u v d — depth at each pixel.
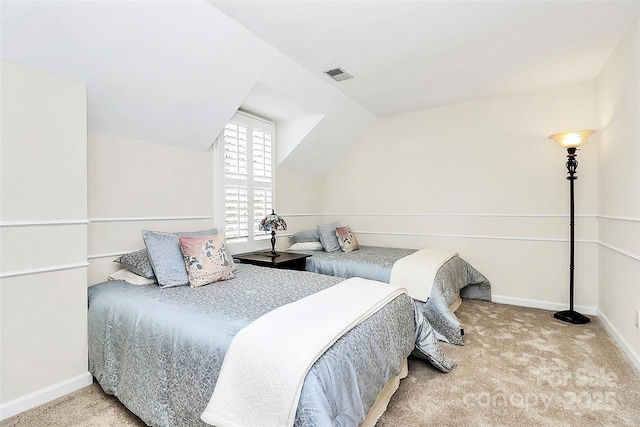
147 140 2.60
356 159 4.66
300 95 3.19
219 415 1.18
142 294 1.91
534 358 2.27
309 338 1.25
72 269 1.89
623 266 2.46
